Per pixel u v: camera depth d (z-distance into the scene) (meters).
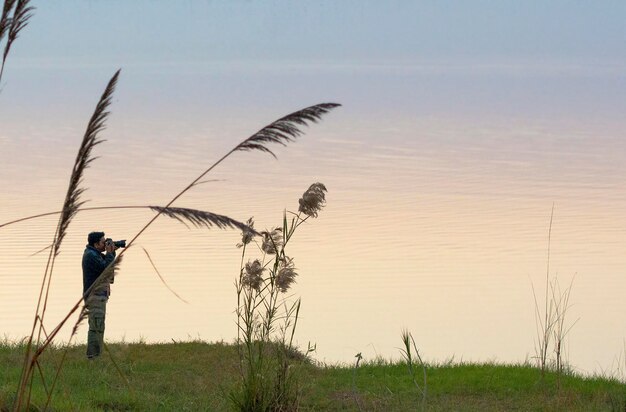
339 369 19.25
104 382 16.94
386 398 16.64
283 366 15.10
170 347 20.39
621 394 16.80
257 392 14.65
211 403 15.59
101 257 18.34
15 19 7.93
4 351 18.98
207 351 20.09
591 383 18.17
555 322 17.75
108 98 7.94
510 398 16.97
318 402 16.06
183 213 7.41
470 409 15.91
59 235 8.32
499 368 19.50
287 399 14.96
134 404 15.52
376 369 19.47
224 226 7.36
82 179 8.11
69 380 16.77
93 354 18.67
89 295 8.45
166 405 15.56
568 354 28.52
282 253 14.22
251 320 14.62
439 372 19.17
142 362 18.86
